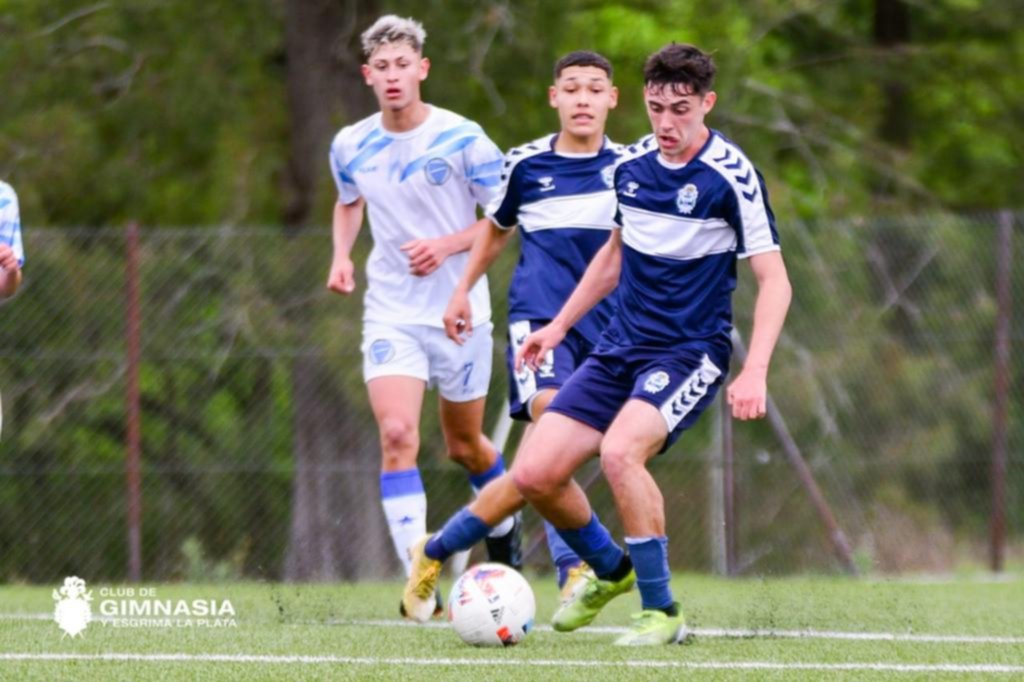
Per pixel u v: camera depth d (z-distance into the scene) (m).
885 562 43.34
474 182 25.00
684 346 19.36
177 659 17.81
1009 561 43.38
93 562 43.06
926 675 16.50
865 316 44.34
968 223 44.06
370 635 20.83
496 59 48.19
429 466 43.03
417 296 24.53
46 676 16.23
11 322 42.78
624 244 19.67
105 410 43.69
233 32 50.25
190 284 42.78
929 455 44.03
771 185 53.34
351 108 49.25
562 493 19.86
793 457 41.69
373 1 48.34
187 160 54.09
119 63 52.47
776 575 40.31
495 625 19.16
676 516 42.66
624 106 50.28
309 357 42.72
